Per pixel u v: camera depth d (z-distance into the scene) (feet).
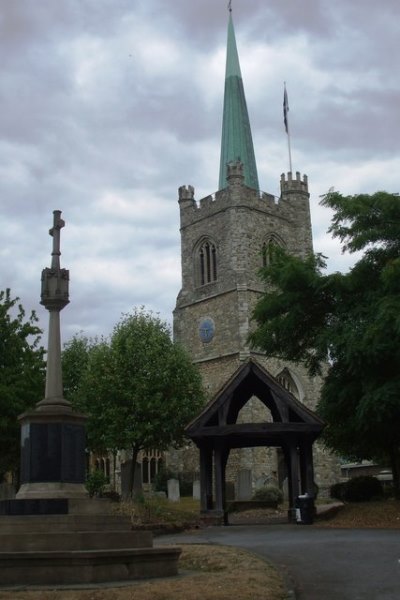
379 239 87.15
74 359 174.09
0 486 124.67
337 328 83.92
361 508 78.89
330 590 36.35
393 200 87.04
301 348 96.89
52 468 48.96
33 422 49.57
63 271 54.60
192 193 208.64
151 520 74.54
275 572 41.55
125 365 138.10
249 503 108.47
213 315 191.01
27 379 113.70
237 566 43.98
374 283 87.04
